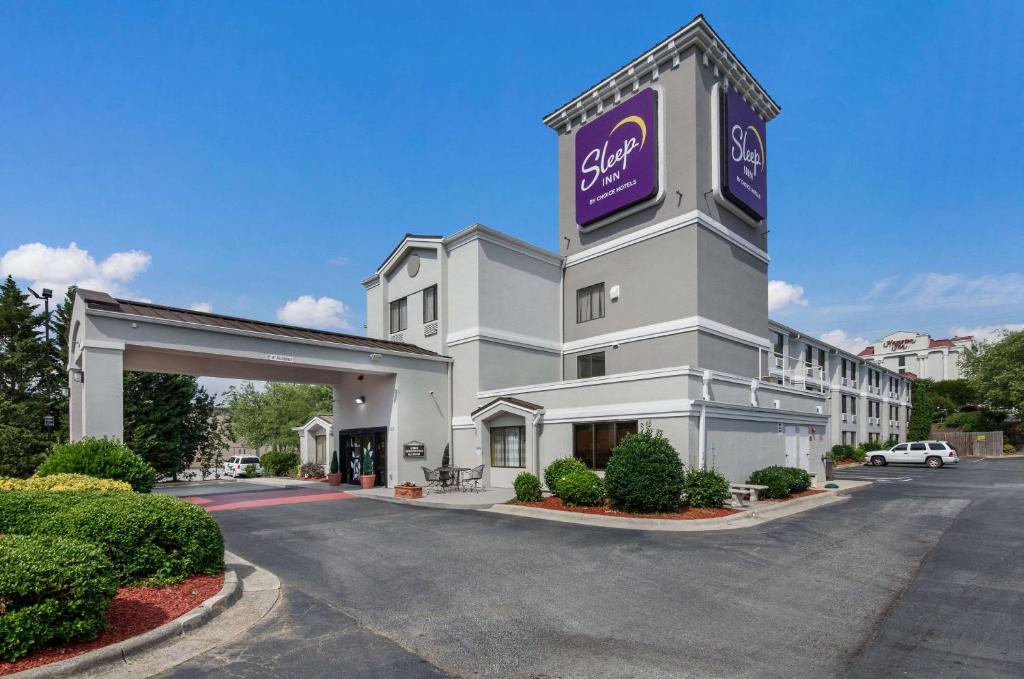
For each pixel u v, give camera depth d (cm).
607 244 2233
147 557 740
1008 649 567
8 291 2852
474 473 1939
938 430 5569
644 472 1321
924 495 1853
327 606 698
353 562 922
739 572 855
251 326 1770
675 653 555
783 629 621
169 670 516
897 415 5538
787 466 1989
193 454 3347
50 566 540
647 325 2055
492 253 2142
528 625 631
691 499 1404
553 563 907
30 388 2759
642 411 1573
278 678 500
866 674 511
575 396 1770
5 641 502
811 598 731
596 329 2245
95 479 1029
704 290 1952
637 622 642
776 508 1470
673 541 1073
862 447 4247
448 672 514
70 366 1609
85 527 728
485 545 1041
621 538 1101
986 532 1173
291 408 4256
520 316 2214
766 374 2262
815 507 1548
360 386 2195
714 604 705
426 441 2061
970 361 5666
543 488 1794
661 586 781
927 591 763
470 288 2106
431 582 802
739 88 2239
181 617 622
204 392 3397
